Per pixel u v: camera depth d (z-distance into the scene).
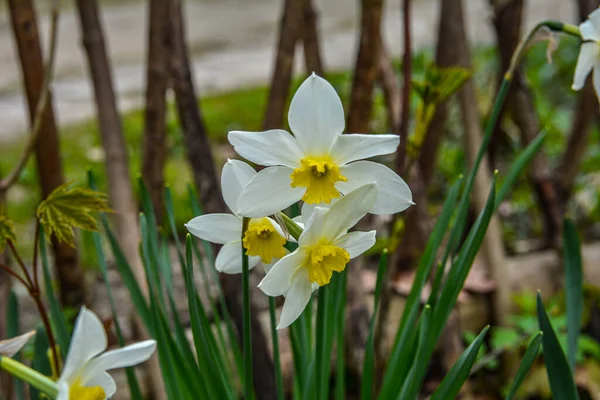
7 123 2.94
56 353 0.87
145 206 0.93
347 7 5.28
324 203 0.81
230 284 1.18
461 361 0.86
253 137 0.79
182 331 0.93
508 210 1.93
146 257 0.90
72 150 2.53
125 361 0.76
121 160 1.25
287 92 1.30
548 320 0.88
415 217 1.40
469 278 1.48
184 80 1.24
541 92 2.60
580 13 1.58
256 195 0.79
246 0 5.94
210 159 1.28
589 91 1.60
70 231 0.84
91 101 3.25
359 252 0.81
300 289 0.80
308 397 0.93
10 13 1.21
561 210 1.74
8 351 0.77
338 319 0.95
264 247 0.81
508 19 1.50
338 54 3.74
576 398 0.88
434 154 1.50
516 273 1.59
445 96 0.99
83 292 1.45
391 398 0.92
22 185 2.21
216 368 0.88
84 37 1.25
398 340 0.95
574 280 0.94
